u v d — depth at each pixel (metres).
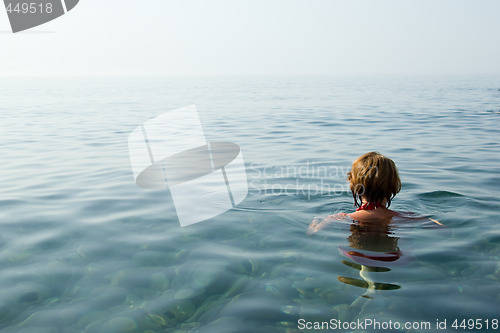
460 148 6.82
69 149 6.98
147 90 32.88
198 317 1.90
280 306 1.99
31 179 4.85
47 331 1.80
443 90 29.03
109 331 1.79
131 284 2.24
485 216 3.31
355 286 2.17
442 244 2.72
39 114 13.62
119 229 3.13
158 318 1.90
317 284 2.20
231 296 2.09
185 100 20.66
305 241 2.81
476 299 2.02
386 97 21.38
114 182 4.62
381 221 3.10
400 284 2.19
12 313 1.95
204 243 2.82
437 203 3.69
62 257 2.61
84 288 2.19
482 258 2.50
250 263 2.48
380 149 6.79
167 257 2.59
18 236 3.00
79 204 3.80
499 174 4.89
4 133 9.09
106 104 18.41
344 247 2.69
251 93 26.95
